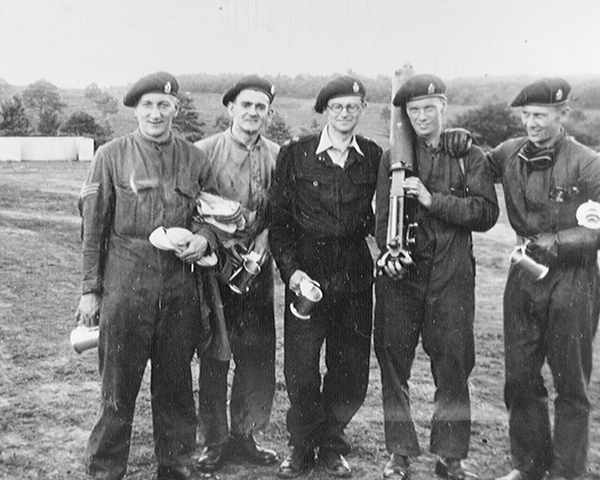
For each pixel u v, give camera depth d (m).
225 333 3.20
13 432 3.30
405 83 3.11
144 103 3.02
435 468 3.29
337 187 3.10
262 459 3.31
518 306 3.30
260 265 3.25
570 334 3.26
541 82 3.22
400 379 3.24
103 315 3.04
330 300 3.16
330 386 3.28
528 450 3.35
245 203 3.25
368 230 3.20
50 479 3.12
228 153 3.22
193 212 3.09
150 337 3.06
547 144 3.24
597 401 3.59
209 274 3.16
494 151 3.37
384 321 3.21
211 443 3.29
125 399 3.10
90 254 3.02
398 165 3.09
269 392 3.38
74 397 3.42
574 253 3.22
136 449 3.34
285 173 3.13
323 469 3.25
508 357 3.35
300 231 3.15
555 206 3.25
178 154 3.08
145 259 3.02
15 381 3.44
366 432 3.44
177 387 3.14
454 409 3.24
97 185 3.00
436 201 3.08
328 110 3.09
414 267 3.15
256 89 3.17
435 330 3.17
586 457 3.37
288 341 3.16
